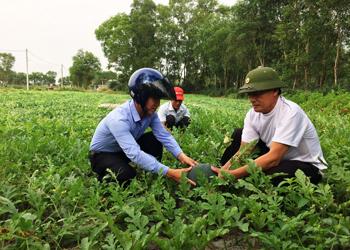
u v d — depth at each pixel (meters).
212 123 8.15
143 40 64.94
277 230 2.83
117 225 3.25
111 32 66.69
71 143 5.70
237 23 40.47
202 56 59.34
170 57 67.25
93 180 3.98
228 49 44.31
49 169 4.16
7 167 4.34
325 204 3.19
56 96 31.62
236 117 9.77
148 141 4.47
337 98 17.67
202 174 3.58
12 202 3.35
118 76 68.69
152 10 65.25
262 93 3.50
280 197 3.16
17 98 25.97
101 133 4.07
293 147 3.66
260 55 41.78
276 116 3.62
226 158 4.48
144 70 3.79
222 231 2.70
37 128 7.68
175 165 4.71
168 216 3.26
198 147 5.35
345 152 4.84
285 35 33.16
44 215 3.46
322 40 32.53
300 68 34.59
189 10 65.56
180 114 7.54
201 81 66.12
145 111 3.87
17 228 2.76
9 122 8.92
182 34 65.88
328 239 2.68
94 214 2.99
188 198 3.52
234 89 51.09
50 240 2.98
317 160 3.70
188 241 2.64
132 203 3.34
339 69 37.41
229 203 3.46
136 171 4.16
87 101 23.91
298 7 32.75
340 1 29.11
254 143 3.80
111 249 2.62
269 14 39.38
